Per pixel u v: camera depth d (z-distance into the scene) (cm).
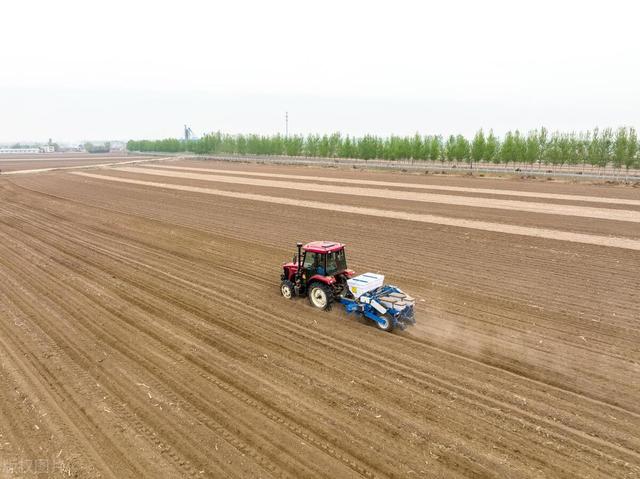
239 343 995
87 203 3228
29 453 645
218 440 671
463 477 589
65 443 668
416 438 669
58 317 1149
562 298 1279
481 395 788
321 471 604
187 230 2278
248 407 752
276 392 795
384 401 767
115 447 658
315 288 1197
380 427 695
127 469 612
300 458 630
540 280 1441
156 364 903
